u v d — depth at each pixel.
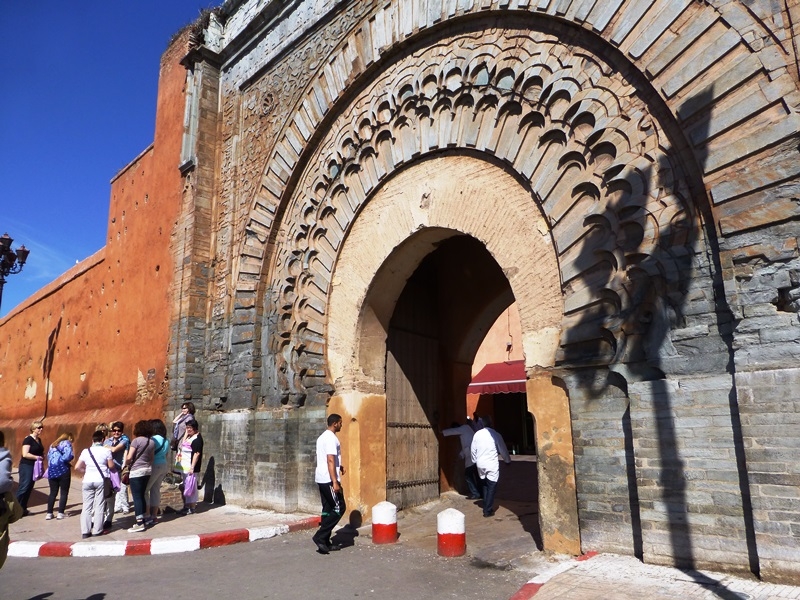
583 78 6.53
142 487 8.38
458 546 6.62
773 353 4.67
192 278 11.55
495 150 7.37
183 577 6.11
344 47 9.54
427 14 8.20
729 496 4.87
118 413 13.84
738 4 5.32
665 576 4.85
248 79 11.61
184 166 12.27
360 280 8.93
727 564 4.80
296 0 10.67
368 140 9.04
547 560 6.04
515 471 15.38
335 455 7.12
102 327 16.45
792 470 4.45
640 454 5.42
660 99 5.80
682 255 5.46
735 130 5.15
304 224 9.88
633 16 6.04
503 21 7.46
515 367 20.92
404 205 8.47
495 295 11.19
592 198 6.34
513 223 7.14
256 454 9.80
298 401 9.30
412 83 8.42
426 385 10.54
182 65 13.48
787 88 4.91
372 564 6.37
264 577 5.99
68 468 9.92
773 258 4.78
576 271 6.30
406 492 9.45
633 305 5.73
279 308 9.93
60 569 6.65
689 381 5.23
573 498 6.02
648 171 5.84
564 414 6.25
